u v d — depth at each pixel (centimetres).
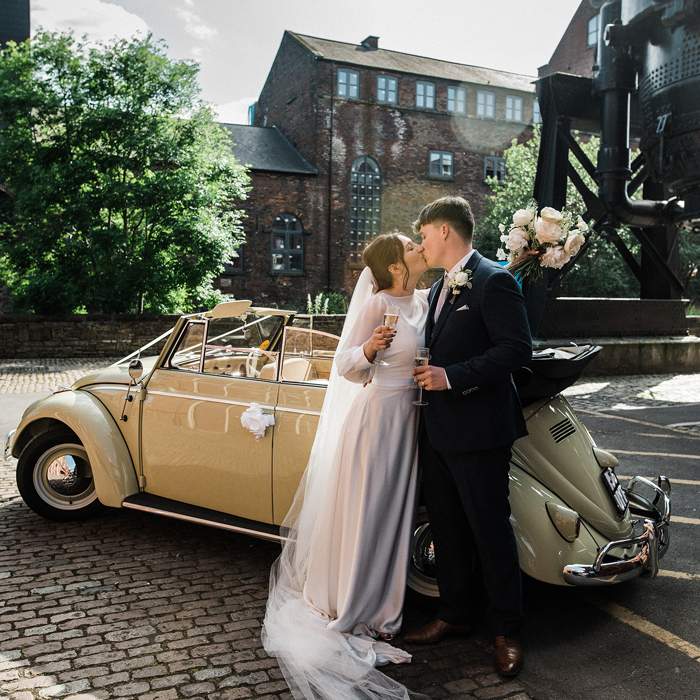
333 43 2947
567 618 306
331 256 2711
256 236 2603
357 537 274
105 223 1738
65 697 233
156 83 1714
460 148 2947
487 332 257
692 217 1098
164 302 1784
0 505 458
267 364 347
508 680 251
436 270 2645
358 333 282
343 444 285
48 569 348
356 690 238
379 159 2805
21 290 1756
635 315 1308
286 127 2928
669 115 978
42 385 1100
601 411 901
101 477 377
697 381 1212
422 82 2889
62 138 1686
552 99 1120
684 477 554
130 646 270
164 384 375
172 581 335
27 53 1678
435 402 262
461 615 279
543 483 294
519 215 293
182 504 368
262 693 238
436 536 277
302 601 292
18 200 1638
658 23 983
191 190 1720
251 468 337
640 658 269
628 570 273
